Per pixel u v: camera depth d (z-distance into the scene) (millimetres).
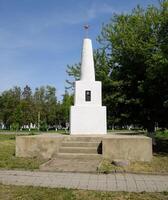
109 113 25281
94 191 8883
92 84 19594
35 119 77688
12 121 74438
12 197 8172
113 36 24766
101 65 25922
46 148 16078
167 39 19594
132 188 9422
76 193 8625
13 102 78938
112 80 24375
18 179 10555
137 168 12766
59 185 9695
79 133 18891
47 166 12867
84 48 20328
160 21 21469
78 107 19031
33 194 8445
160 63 18312
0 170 12195
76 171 12047
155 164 13906
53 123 82125
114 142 15227
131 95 23797
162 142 26031
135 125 25578
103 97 24938
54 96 82625
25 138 16266
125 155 15148
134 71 23547
